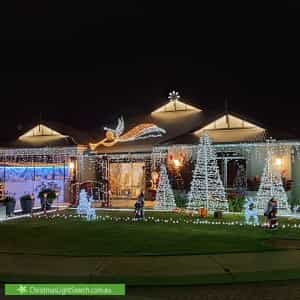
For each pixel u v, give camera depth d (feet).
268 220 60.54
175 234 54.54
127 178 114.11
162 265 37.27
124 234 54.75
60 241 49.75
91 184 106.01
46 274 34.63
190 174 98.53
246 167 95.66
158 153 101.45
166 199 86.02
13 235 54.75
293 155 91.86
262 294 29.76
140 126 109.91
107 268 36.42
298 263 37.73
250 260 38.93
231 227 61.36
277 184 78.54
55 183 106.42
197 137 97.55
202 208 75.10
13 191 103.71
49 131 114.42
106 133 113.70
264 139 90.33
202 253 41.98
